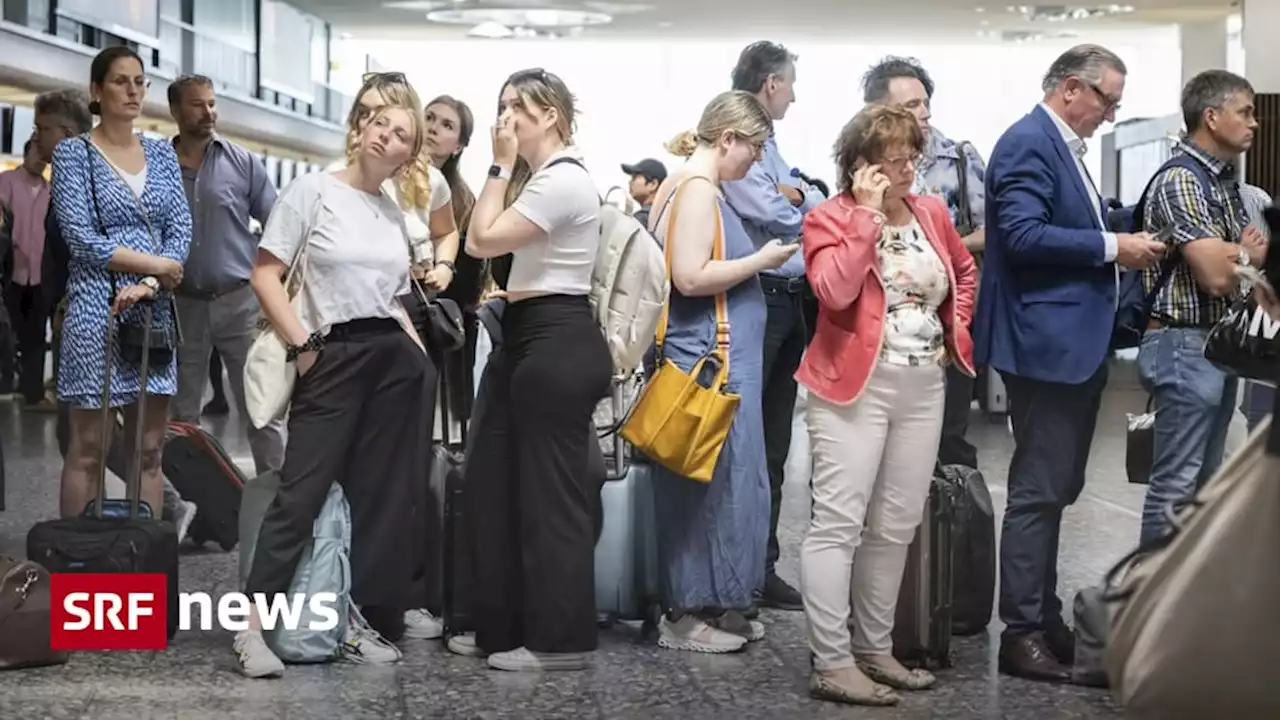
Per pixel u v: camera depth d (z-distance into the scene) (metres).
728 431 4.63
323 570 4.49
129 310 5.23
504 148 4.35
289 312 4.41
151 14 16.98
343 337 4.47
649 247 4.42
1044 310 4.30
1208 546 2.47
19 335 11.41
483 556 4.52
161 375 5.34
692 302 4.64
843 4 20.36
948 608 4.46
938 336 4.10
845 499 4.05
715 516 4.64
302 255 4.46
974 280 4.29
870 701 4.07
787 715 3.98
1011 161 4.32
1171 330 4.43
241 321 6.35
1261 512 2.44
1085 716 3.97
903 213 4.14
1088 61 4.30
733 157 4.66
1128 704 2.50
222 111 19.64
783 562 6.06
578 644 4.43
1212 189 4.43
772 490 5.31
